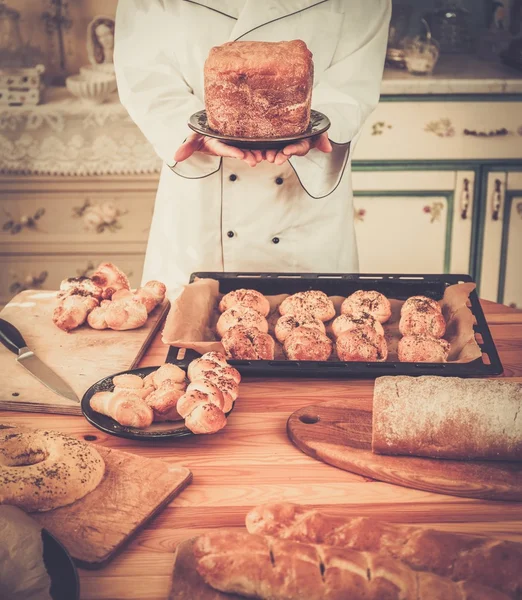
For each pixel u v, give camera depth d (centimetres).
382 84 291
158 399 126
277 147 152
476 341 156
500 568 90
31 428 126
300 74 148
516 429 116
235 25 185
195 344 143
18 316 167
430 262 320
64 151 310
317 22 187
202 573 91
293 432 124
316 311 164
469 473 114
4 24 315
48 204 320
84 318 163
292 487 114
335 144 177
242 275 177
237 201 191
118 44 190
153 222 205
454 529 106
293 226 195
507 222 312
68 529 102
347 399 134
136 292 171
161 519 107
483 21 342
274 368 142
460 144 301
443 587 86
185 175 177
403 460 117
